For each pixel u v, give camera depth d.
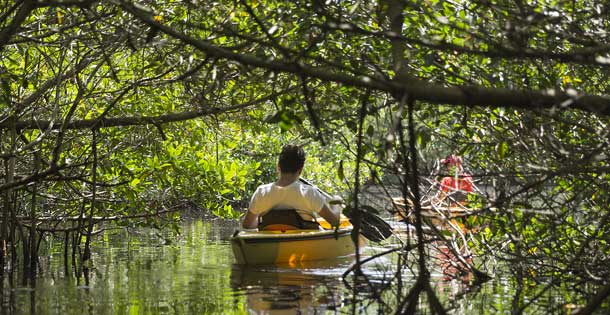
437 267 8.77
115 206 11.51
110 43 8.23
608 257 7.26
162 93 10.38
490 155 7.28
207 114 9.74
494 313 6.27
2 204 10.13
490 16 6.25
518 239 7.18
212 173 11.49
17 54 10.05
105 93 10.09
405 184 5.84
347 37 7.26
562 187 7.14
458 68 6.75
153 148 10.84
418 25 6.73
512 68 6.51
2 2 7.96
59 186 10.68
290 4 6.96
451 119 7.83
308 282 7.87
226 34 5.10
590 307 5.12
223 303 6.67
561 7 5.60
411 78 5.20
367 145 6.43
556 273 7.92
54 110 8.49
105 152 10.77
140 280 8.05
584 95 4.70
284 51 4.84
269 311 6.30
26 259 9.49
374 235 9.13
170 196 11.79
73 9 8.06
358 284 7.70
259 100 8.39
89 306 6.56
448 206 8.04
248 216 9.91
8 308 6.47
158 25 4.89
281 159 9.84
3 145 9.83
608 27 6.14
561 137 6.95
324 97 7.32
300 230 9.75
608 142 5.69
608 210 6.82
